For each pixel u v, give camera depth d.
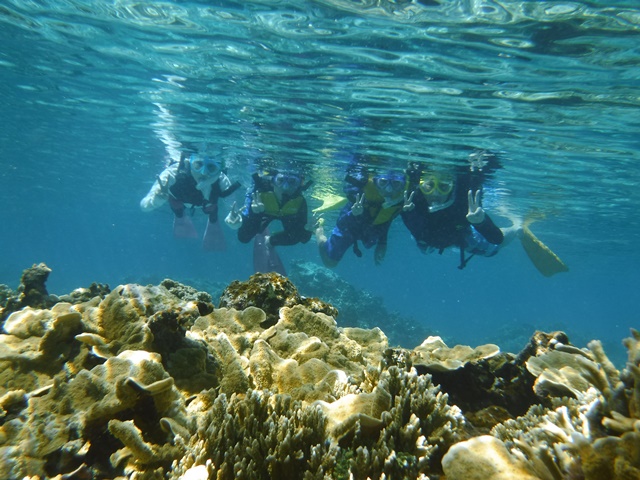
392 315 25.38
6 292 5.81
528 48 7.54
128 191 43.41
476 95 9.64
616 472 1.77
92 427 2.53
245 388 3.04
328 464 2.12
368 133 13.07
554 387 3.22
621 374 2.27
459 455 2.01
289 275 23.75
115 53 10.63
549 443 2.27
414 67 8.70
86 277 64.31
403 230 34.25
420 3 6.64
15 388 2.83
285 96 11.24
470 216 10.64
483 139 12.39
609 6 6.20
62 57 11.70
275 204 12.75
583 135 11.48
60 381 2.74
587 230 28.22
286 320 4.18
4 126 23.31
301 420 2.39
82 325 3.25
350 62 8.88
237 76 10.52
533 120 10.73
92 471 2.37
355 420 2.38
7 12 9.59
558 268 14.29
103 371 2.70
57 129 21.69
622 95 8.92
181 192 13.35
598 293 116.75
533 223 27.69
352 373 3.57
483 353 4.05
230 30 8.38
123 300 3.49
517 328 36.97
